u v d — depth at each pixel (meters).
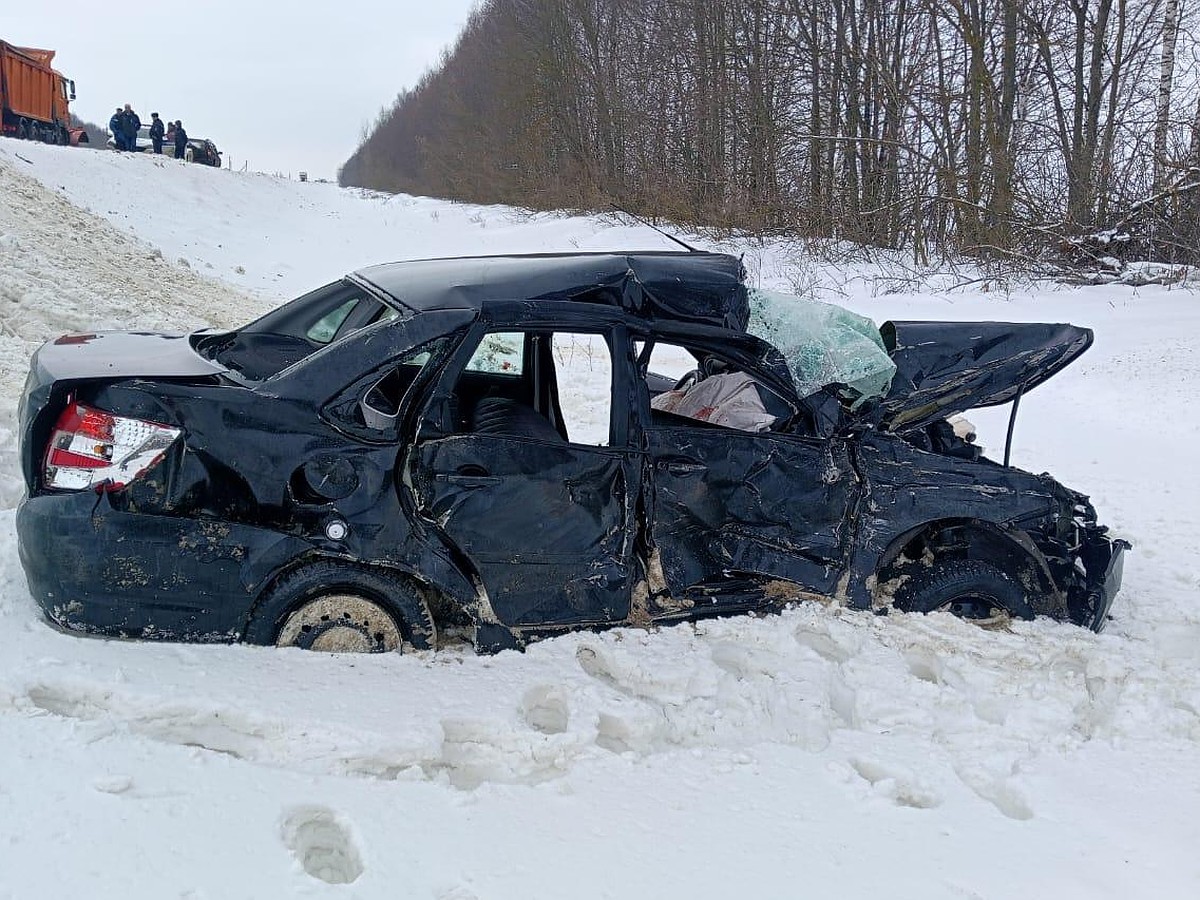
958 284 20.70
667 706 3.94
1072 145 24.19
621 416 4.27
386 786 3.20
